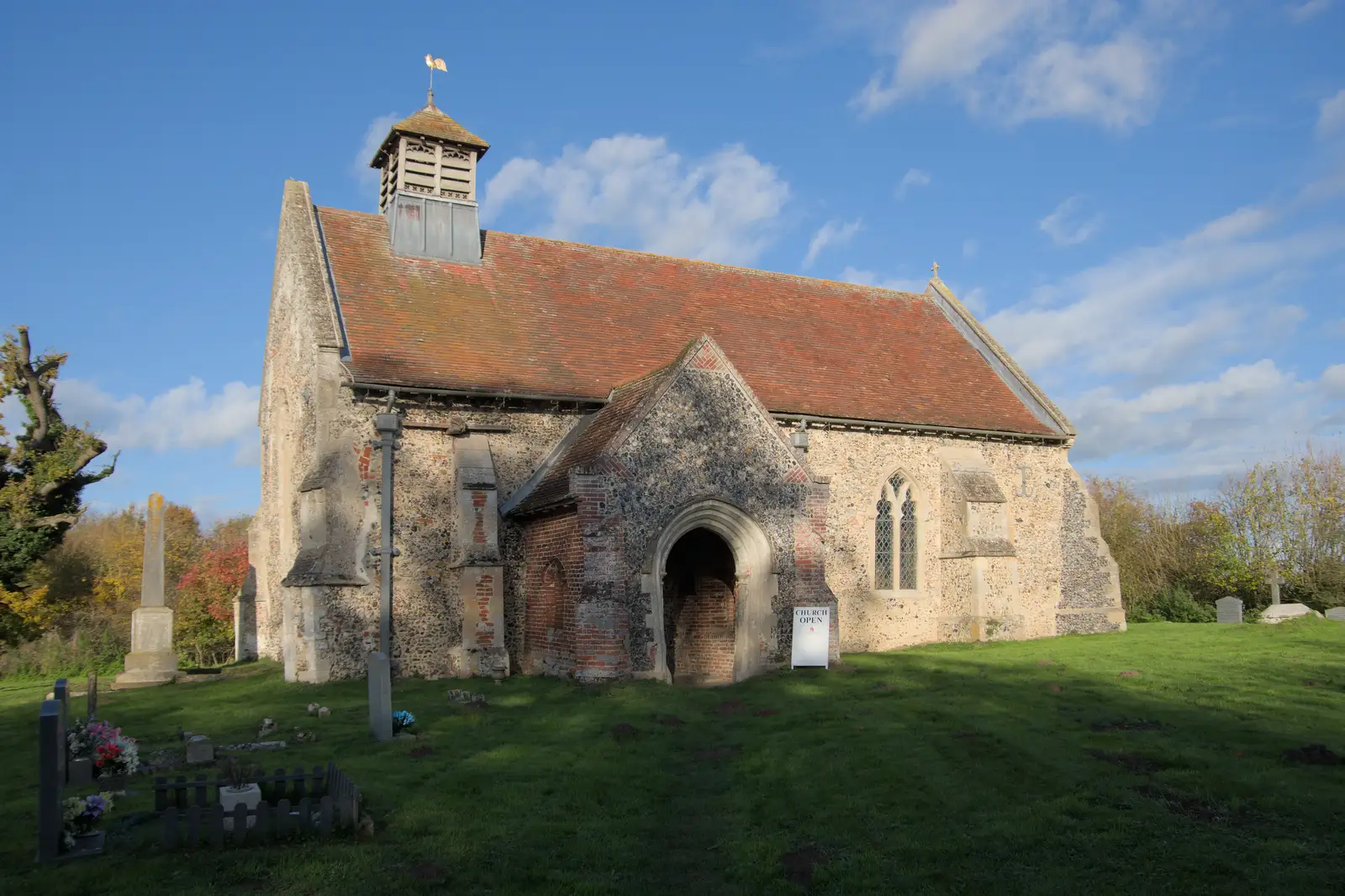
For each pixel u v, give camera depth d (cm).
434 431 1952
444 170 2391
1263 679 1581
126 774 1080
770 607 1800
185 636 3591
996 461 2553
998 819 910
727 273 2777
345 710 1487
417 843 844
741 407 1830
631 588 1688
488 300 2272
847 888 773
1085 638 2405
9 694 1967
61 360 2858
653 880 803
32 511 2712
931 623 2406
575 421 2084
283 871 768
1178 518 4097
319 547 1827
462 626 1852
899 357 2688
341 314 2030
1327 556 3500
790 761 1141
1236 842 825
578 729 1315
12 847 834
